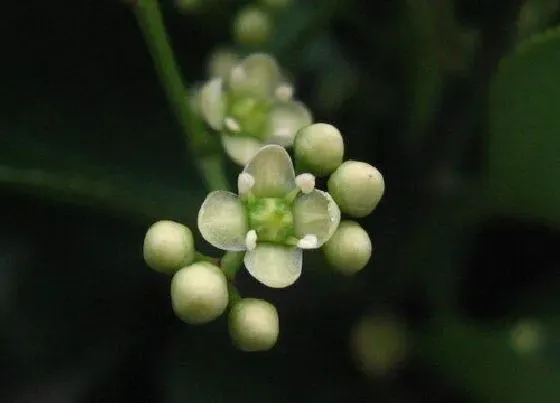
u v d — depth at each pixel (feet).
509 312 0.31
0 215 0.31
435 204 0.31
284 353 0.31
